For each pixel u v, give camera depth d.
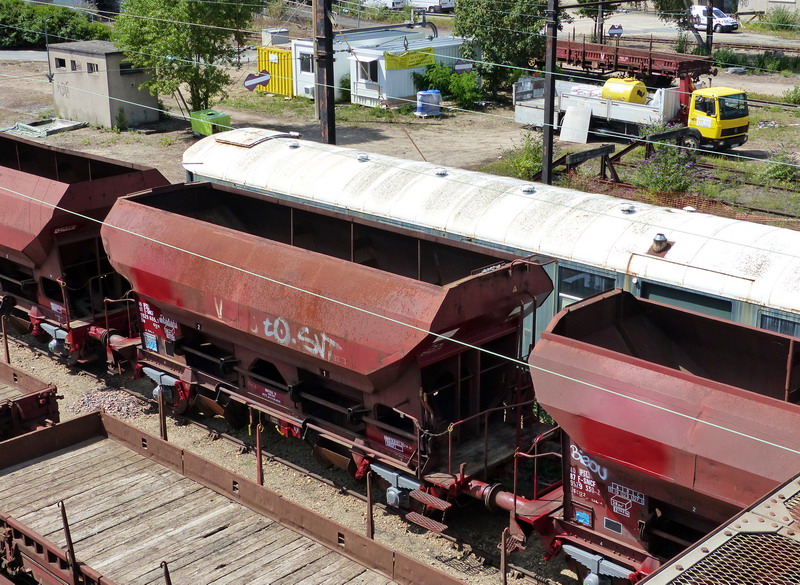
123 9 36.12
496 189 16.62
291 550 9.59
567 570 11.55
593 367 9.94
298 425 13.27
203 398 14.72
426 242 13.67
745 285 13.16
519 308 12.13
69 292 17.27
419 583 8.79
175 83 35.47
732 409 9.00
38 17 54.16
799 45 54.66
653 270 14.02
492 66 42.38
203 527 10.05
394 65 40.16
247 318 13.12
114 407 15.90
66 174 19.41
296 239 15.52
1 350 18.45
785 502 7.21
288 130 36.56
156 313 15.12
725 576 6.20
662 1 59.69
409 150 33.31
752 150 33.41
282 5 63.06
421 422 11.64
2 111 39.75
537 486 12.17
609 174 28.17
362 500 13.02
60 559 9.40
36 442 11.73
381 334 11.46
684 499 9.58
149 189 15.77
